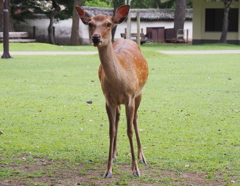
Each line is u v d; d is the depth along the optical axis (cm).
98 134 879
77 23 4309
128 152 757
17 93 1347
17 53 2856
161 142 816
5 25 2431
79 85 1509
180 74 1817
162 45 4150
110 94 633
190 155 733
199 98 1270
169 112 1080
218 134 872
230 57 2675
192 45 4144
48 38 4697
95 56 2633
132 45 766
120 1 4647
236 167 672
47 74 1802
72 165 691
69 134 878
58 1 4500
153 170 665
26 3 4450
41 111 1091
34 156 734
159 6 6238
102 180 625
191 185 598
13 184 604
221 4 4291
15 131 900
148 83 1560
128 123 640
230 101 1222
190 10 5403
